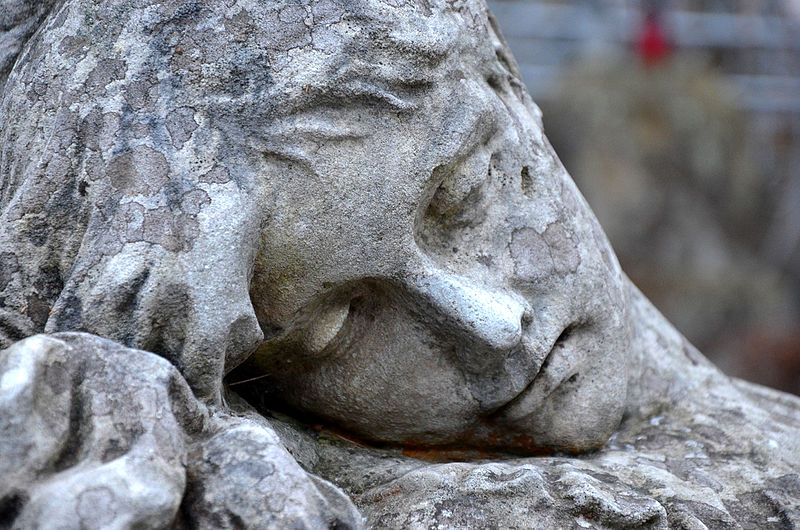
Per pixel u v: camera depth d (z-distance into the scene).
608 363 2.53
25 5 2.22
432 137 2.12
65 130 1.96
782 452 2.71
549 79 7.11
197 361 1.92
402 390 2.35
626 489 2.28
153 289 1.88
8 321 1.93
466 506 2.12
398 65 2.05
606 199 7.13
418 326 2.27
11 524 1.59
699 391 2.99
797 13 7.37
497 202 2.34
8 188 2.03
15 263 1.94
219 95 1.96
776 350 7.16
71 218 1.94
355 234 2.08
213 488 1.72
